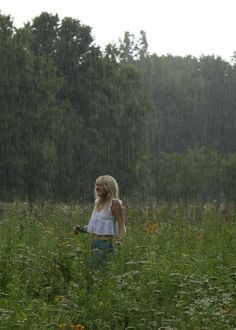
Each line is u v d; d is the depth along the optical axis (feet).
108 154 370.12
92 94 376.68
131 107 390.01
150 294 41.70
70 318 37.40
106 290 40.32
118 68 407.85
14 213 82.64
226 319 38.14
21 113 322.75
